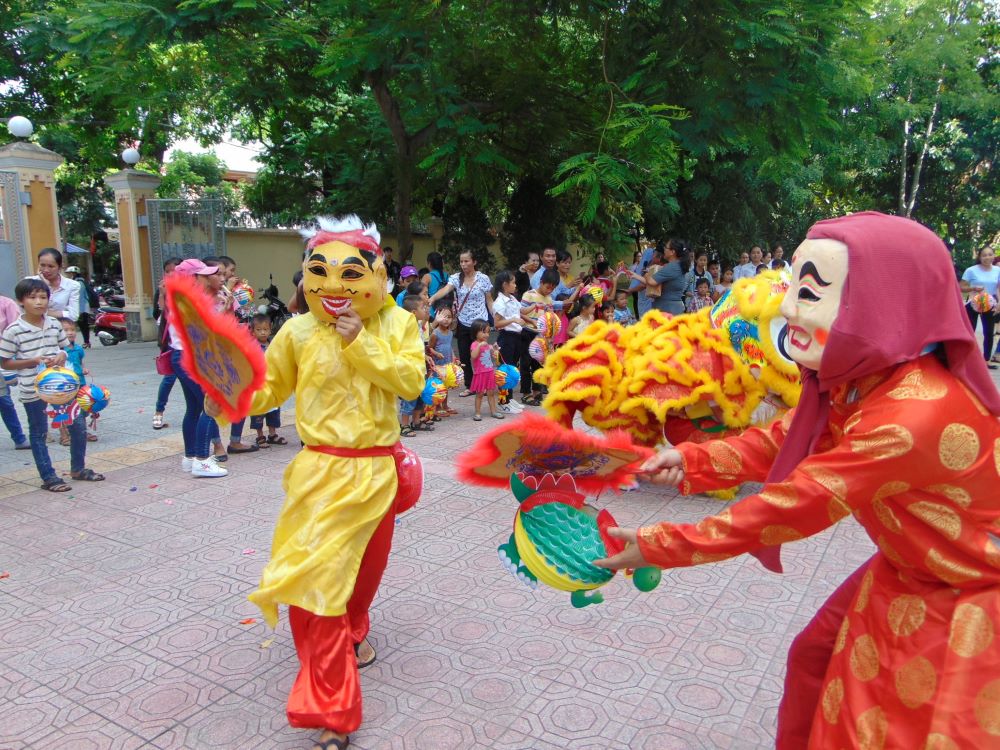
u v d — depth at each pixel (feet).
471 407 30.27
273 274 57.16
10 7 49.85
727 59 30.25
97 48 32.71
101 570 14.42
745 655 11.18
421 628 12.07
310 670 9.16
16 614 12.71
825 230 6.01
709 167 54.85
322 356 9.79
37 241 45.60
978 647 5.48
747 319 16.57
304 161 52.49
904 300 5.63
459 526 16.61
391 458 10.19
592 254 54.19
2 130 60.85
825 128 33.40
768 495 5.94
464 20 34.50
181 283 9.02
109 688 10.54
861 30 32.83
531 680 10.57
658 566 6.35
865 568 6.91
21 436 23.72
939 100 69.97
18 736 9.51
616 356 17.62
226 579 14.01
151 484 19.74
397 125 39.63
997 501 5.74
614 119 31.55
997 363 39.42
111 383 35.83
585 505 7.84
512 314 30.89
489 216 57.77
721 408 16.96
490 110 40.11
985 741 5.28
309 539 9.32
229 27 32.50
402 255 43.14
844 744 5.91
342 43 31.42
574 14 34.50
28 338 18.86
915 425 5.49
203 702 10.21
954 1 66.18
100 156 65.00
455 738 9.32
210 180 101.60
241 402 9.36
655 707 9.92
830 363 5.81
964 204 84.94
